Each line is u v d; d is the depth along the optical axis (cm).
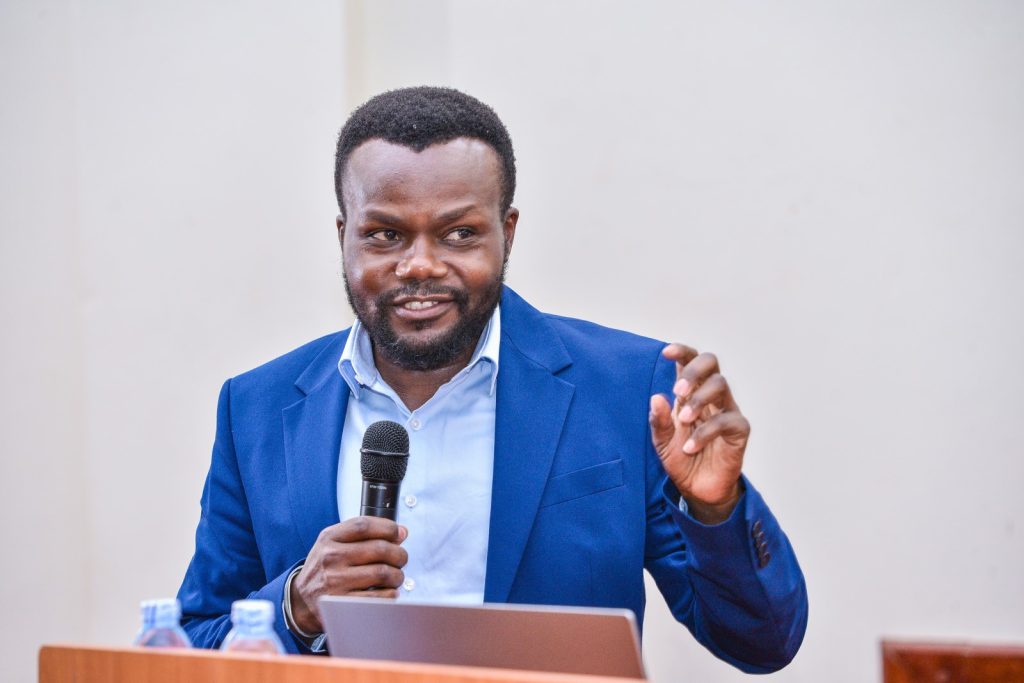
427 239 498
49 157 945
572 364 552
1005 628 820
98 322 946
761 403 876
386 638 373
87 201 945
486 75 927
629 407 538
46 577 939
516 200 922
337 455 543
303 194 926
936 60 841
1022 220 827
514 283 921
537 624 354
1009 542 823
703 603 486
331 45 926
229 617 527
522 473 520
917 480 841
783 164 873
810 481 862
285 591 470
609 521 517
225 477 571
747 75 880
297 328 923
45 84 946
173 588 927
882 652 457
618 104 905
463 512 530
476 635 363
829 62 863
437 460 540
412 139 499
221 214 936
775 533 467
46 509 941
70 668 360
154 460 934
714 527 451
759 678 867
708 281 888
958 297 836
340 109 922
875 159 853
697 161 891
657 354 554
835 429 859
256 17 938
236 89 938
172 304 938
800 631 491
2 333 945
